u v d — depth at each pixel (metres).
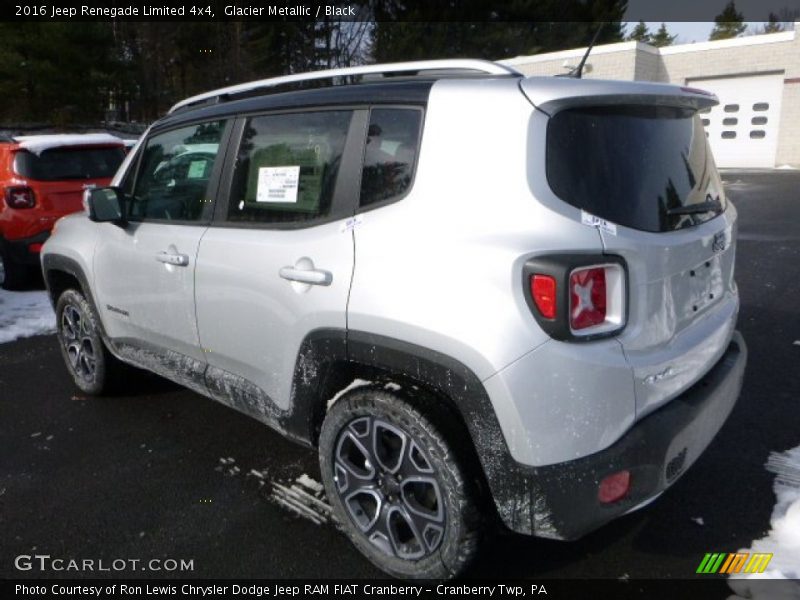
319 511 2.98
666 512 2.83
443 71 2.47
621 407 2.06
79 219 4.11
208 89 32.28
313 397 2.59
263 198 2.82
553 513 2.07
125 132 23.17
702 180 2.62
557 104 2.10
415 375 2.22
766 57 18.17
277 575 2.56
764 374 4.23
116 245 3.58
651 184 2.30
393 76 2.59
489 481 2.14
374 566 2.59
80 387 4.32
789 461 3.19
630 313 2.12
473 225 2.12
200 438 3.70
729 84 19.12
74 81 21.62
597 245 2.04
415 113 2.36
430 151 2.27
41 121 22.69
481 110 2.20
